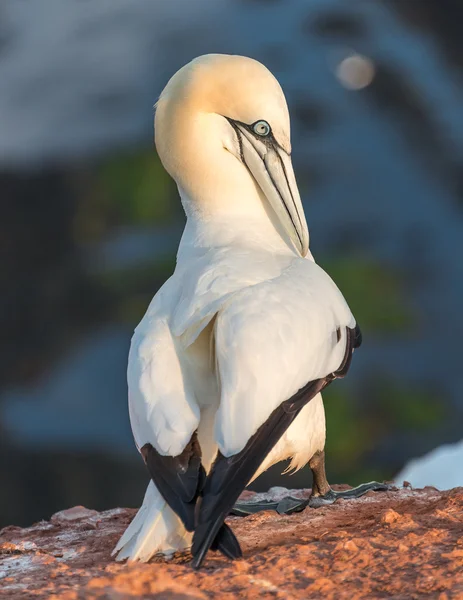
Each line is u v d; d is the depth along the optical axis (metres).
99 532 7.59
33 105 29.62
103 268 26.58
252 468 5.70
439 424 23.61
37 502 22.31
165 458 5.77
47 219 27.83
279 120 7.93
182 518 5.49
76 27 31.20
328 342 6.68
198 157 7.81
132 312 25.77
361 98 30.81
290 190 7.96
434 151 30.33
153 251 26.64
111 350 25.11
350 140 29.67
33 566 6.50
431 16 32.75
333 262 27.12
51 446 22.75
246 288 6.52
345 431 22.98
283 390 6.09
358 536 6.36
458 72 32.53
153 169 27.98
